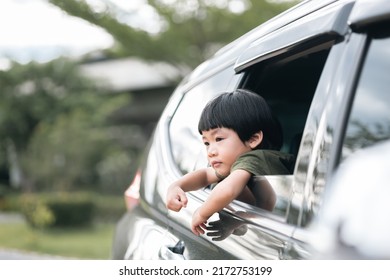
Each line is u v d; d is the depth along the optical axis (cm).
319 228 139
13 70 2156
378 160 121
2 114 2181
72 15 1591
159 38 1684
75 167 2028
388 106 154
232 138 227
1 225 1733
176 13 1639
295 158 225
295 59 234
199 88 296
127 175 2420
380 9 159
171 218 252
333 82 168
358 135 154
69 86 2234
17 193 2612
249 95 230
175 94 337
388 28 161
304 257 148
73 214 1673
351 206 120
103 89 2364
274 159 218
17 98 2181
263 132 230
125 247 287
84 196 1714
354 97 160
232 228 198
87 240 1473
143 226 278
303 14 207
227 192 207
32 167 2009
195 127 278
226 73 265
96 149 2077
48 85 2208
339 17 173
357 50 165
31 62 2169
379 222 114
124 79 2669
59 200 1662
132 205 326
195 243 217
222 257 193
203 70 304
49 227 1634
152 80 2623
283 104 264
